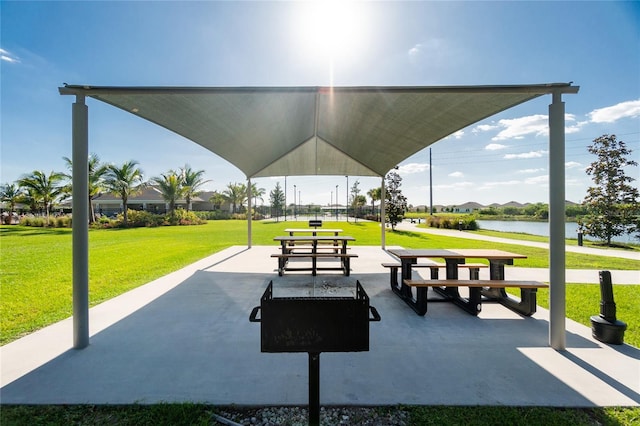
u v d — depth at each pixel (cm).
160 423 180
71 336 310
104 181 2155
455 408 195
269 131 573
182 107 393
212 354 272
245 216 3594
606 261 820
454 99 371
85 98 292
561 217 287
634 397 207
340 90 314
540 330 334
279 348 160
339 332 160
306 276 602
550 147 294
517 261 779
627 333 326
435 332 327
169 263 746
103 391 214
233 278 578
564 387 220
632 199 1374
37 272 641
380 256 869
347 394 210
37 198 2302
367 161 859
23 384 222
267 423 183
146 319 362
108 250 991
